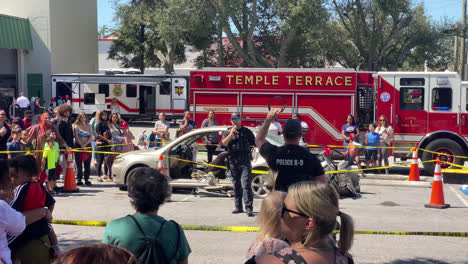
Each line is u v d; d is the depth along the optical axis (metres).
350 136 14.91
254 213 9.41
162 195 3.23
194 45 38.97
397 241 7.63
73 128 12.35
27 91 36.25
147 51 41.38
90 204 10.25
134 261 1.89
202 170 11.77
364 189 12.53
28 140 10.79
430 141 14.77
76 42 39.50
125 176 11.59
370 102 16.05
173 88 31.73
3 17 34.53
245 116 16.69
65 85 32.31
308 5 30.98
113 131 13.28
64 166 12.08
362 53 37.75
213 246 7.28
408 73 15.10
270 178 4.89
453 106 14.84
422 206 10.34
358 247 7.27
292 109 16.36
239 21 36.50
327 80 16.05
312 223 2.62
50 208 4.41
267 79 16.47
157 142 14.84
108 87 32.34
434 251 7.11
